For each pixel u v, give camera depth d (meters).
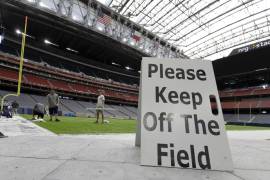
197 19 25.36
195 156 1.79
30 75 29.03
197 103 2.08
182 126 1.95
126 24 27.88
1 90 25.23
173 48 33.84
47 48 33.06
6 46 28.81
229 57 33.12
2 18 25.28
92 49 35.69
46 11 21.38
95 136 3.93
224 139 1.89
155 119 1.98
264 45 28.41
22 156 1.88
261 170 1.76
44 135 3.47
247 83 41.72
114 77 42.81
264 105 33.19
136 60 39.00
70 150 2.22
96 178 1.36
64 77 32.69
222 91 43.00
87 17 24.22
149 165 1.73
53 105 8.23
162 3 23.39
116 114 32.72
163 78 2.21
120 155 2.08
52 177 1.35
